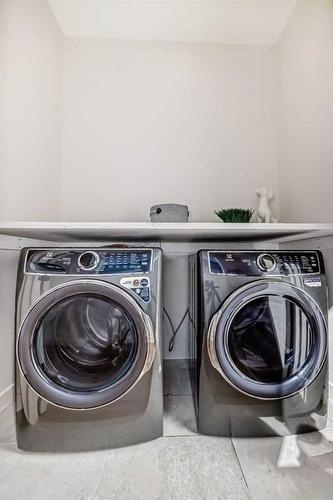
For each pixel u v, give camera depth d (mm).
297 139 1757
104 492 896
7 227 1177
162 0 1752
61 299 1056
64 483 927
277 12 1828
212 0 1749
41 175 1711
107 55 2031
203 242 1857
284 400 1158
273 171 2035
